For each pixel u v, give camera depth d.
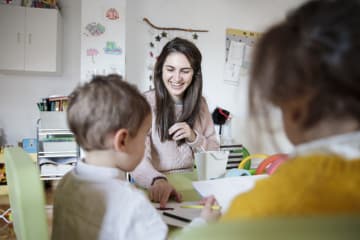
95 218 0.67
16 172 0.58
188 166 1.42
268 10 3.50
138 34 3.21
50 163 2.68
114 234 0.65
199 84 1.46
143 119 0.79
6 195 2.75
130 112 0.75
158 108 1.37
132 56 3.21
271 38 0.39
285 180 0.38
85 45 2.87
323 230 0.26
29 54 2.79
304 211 0.34
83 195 0.70
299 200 0.35
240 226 0.27
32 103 3.13
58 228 0.75
